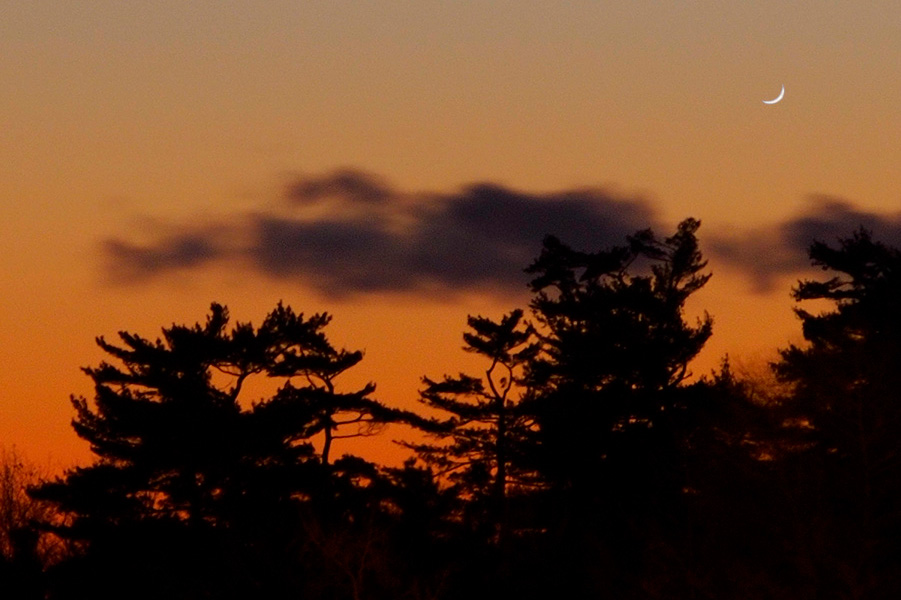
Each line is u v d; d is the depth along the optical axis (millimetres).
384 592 132750
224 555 152625
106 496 190000
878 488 121438
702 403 185750
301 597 138375
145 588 169625
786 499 122625
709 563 124125
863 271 172875
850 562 115000
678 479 153000
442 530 138875
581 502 184000
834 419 127125
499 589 135125
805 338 157250
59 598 177375
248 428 192375
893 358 135750
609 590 134125
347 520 150375
